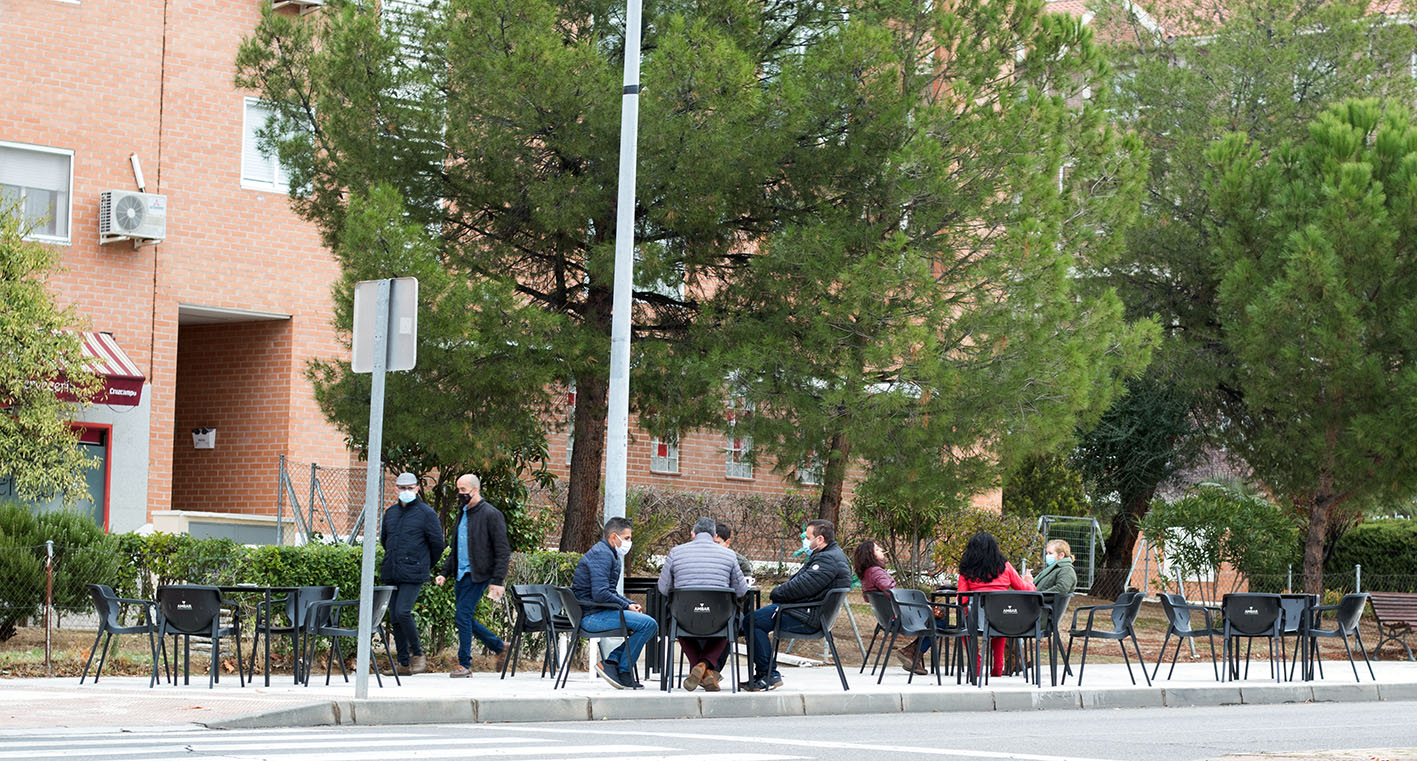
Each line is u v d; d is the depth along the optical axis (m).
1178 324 36.91
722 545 19.33
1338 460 30.83
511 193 22.77
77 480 28.31
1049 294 22.81
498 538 19.41
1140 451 40.22
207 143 34.56
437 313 21.16
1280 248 31.42
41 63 32.81
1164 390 39.12
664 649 19.38
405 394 22.12
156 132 33.97
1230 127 38.34
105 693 16.03
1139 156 25.69
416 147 23.31
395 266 21.27
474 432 22.16
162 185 34.03
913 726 15.71
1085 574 40.03
